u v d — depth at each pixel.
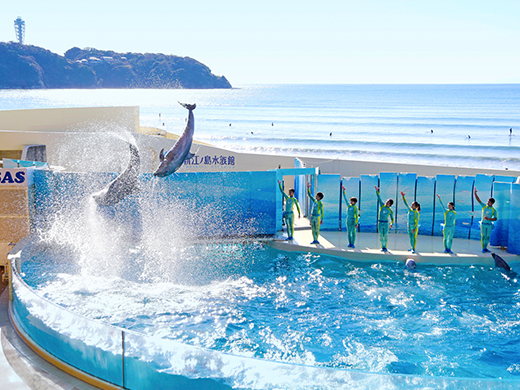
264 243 12.73
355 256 11.76
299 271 10.88
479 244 12.52
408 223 12.28
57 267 10.73
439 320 8.42
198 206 12.65
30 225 11.08
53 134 17.61
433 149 48.19
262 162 18.81
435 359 7.08
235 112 111.50
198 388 5.13
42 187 11.38
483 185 12.72
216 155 18.72
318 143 55.38
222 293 9.54
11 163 13.24
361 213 13.70
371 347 7.43
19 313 7.29
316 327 8.11
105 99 163.12
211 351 5.00
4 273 9.76
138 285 9.80
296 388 4.73
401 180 13.34
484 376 6.62
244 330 7.95
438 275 10.68
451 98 154.62
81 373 5.84
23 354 6.47
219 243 12.57
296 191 16.75
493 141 55.19
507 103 124.19
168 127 78.19
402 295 9.55
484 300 9.32
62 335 6.04
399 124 75.00
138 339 5.32
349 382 4.60
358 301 9.24
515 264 11.30
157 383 5.31
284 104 140.25
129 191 8.25
